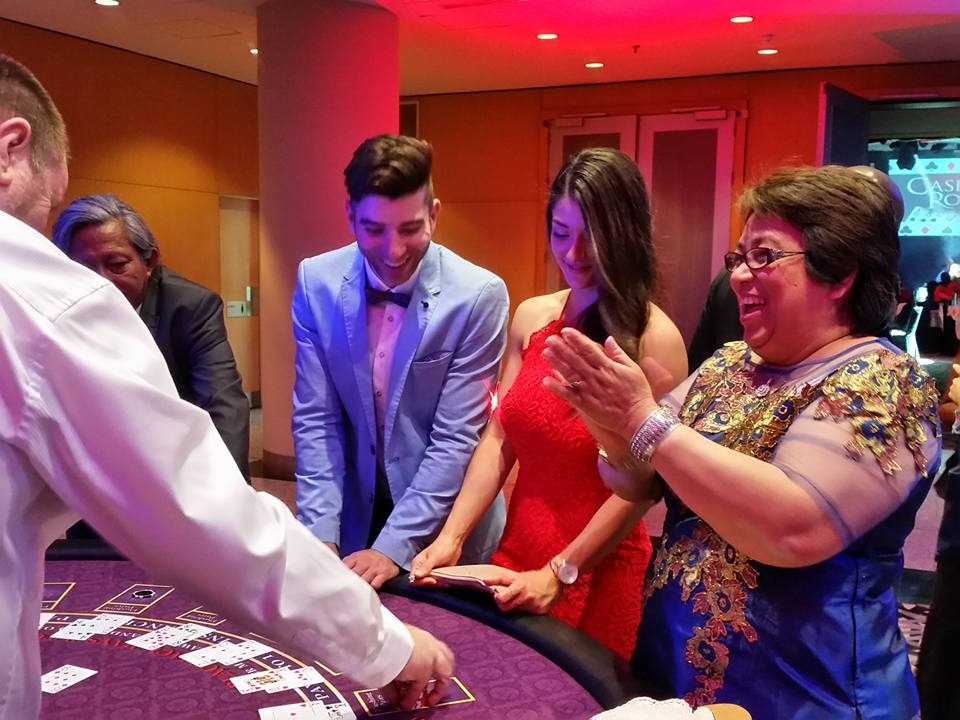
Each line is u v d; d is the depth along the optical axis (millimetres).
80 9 5215
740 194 1221
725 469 1070
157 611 1501
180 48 6223
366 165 1761
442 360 1939
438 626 1491
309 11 4922
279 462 5469
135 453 827
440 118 7848
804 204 1111
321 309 2016
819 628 1109
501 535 2078
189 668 1295
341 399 2051
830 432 1070
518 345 1958
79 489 833
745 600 1148
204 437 897
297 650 999
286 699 1209
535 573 1585
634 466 1382
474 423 1958
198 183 7051
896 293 1171
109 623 1451
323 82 4973
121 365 837
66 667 1294
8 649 803
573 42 5891
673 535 1284
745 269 1163
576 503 1763
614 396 1146
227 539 882
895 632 1183
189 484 862
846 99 5977
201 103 7004
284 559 946
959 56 6195
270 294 5266
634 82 7195
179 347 2365
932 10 5020
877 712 1117
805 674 1122
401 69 6797
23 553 828
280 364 5320
